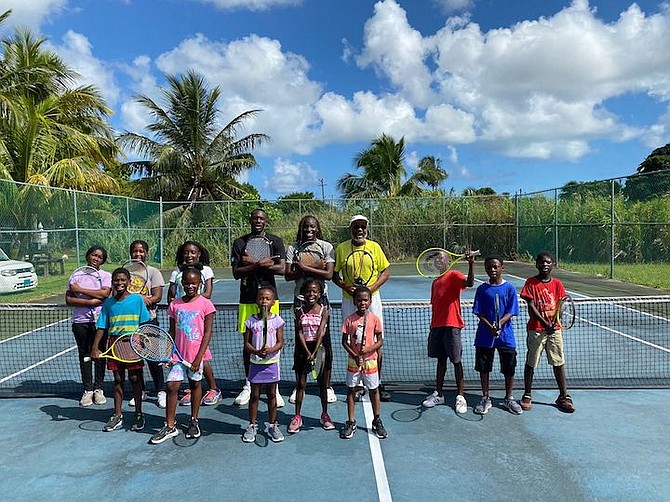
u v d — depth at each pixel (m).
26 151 15.32
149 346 3.95
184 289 4.14
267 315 3.96
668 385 5.02
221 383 5.32
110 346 4.28
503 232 20.52
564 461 3.51
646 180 14.09
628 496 3.07
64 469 3.49
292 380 5.43
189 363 4.03
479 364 4.43
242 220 20.52
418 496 3.09
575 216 16.09
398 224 20.64
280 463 3.54
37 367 6.07
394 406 4.62
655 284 11.91
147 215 19.12
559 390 4.71
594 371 5.57
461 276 4.51
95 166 18.16
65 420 4.38
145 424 4.27
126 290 4.36
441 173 29.67
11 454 3.73
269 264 4.44
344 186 28.59
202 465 3.52
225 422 4.29
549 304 4.41
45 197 13.33
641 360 5.95
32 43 18.09
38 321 8.69
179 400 4.84
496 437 3.91
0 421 4.37
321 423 4.20
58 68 18.12
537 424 4.14
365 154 28.25
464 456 3.61
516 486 3.20
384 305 5.32
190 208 20.75
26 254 12.98
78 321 4.76
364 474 3.37
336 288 13.48
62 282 13.08
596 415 4.31
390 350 6.61
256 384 3.91
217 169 23.95
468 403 4.65
